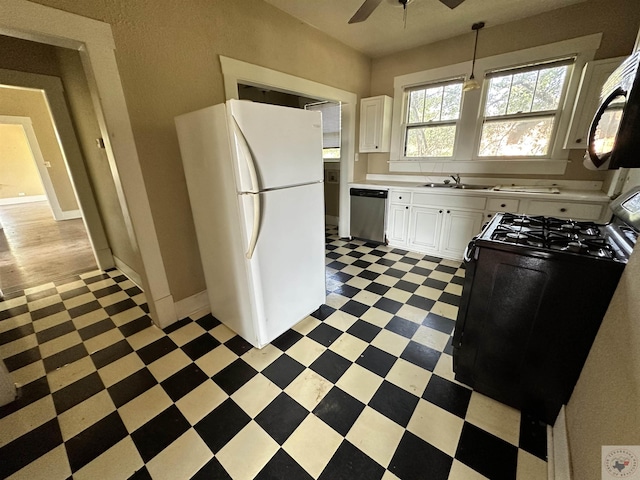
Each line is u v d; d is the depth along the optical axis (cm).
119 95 163
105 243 319
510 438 126
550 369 125
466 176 342
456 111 336
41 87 259
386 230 374
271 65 248
